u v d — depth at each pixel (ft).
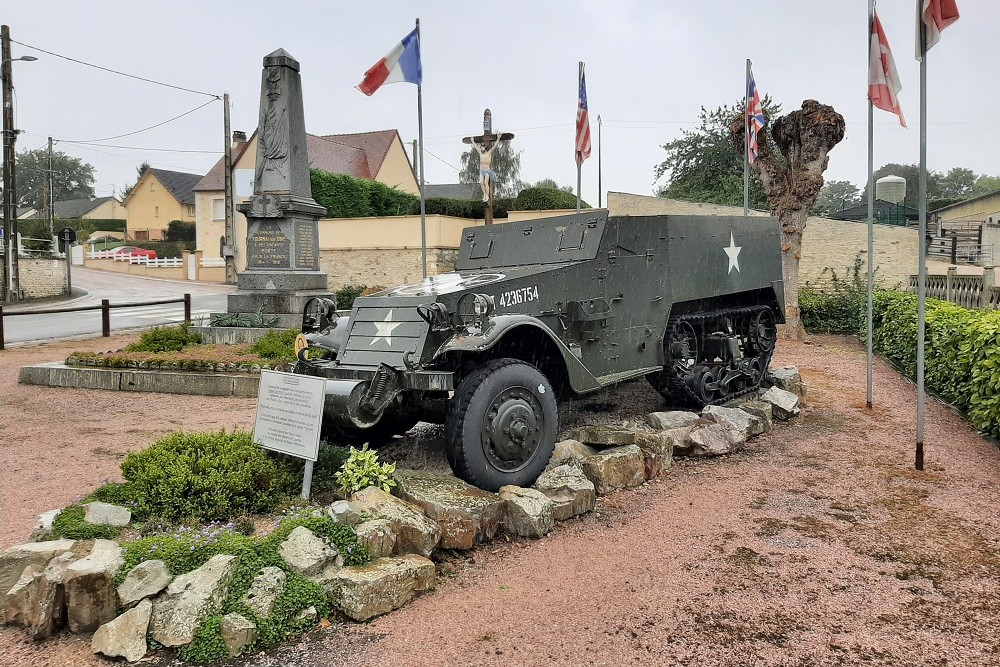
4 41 79.36
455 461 14.78
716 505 15.87
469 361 16.47
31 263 86.38
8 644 10.25
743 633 10.43
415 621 10.91
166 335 37.32
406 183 119.85
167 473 13.48
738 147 48.93
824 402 27.12
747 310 25.64
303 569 11.09
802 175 46.80
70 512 12.70
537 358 17.44
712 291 23.22
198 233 124.88
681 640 10.25
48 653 10.03
